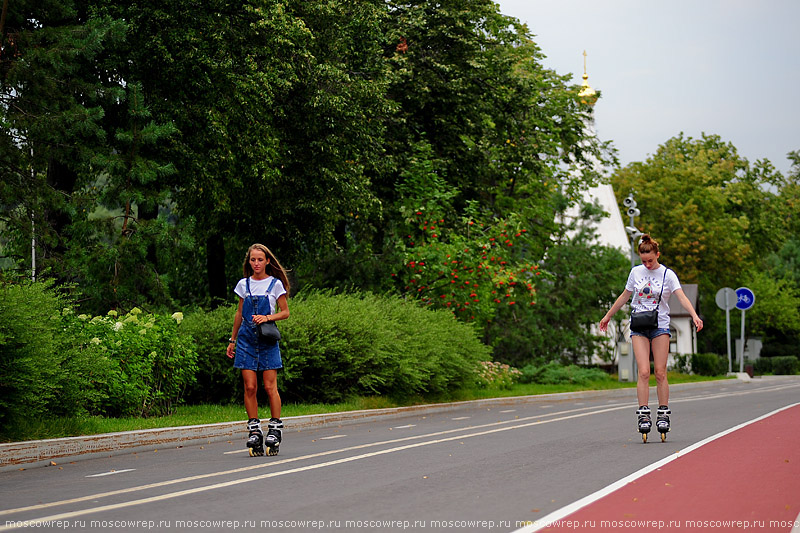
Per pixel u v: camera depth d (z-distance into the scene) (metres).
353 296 29.12
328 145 32.16
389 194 39.41
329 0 33.00
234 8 29.17
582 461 11.47
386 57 39.56
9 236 25.42
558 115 53.81
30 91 24.94
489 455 12.44
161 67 27.81
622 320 49.16
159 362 19.58
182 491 9.47
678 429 16.19
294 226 33.38
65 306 18.53
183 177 28.38
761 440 13.91
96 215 27.92
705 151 98.06
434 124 40.88
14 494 9.82
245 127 29.02
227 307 24.23
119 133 25.84
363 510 8.09
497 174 44.16
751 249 95.56
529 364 42.25
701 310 88.81
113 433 14.74
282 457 12.75
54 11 25.86
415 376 25.30
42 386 14.21
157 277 26.44
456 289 34.56
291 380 23.61
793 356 87.69
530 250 52.06
